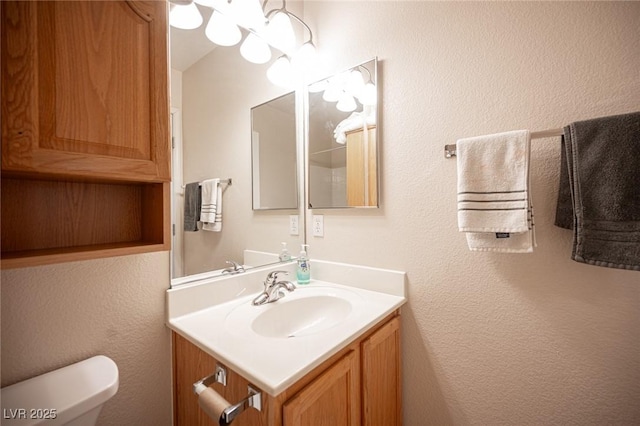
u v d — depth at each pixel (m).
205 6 1.10
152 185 0.83
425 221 1.14
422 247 1.15
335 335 0.82
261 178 1.33
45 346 0.75
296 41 1.49
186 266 1.05
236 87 1.22
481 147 0.91
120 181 0.76
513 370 0.97
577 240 0.77
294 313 1.13
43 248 0.72
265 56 1.31
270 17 1.27
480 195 0.91
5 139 0.50
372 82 1.27
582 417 0.87
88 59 0.60
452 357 1.09
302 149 1.52
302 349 0.75
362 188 1.30
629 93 0.79
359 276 1.30
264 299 1.10
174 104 1.02
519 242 0.86
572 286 0.88
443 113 1.10
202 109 1.11
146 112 0.69
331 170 1.41
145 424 0.93
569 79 0.87
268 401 0.63
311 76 1.50
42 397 0.66
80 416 0.66
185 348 0.92
